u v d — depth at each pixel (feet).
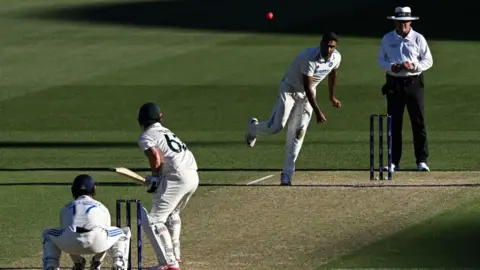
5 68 327.88
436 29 388.57
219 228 151.64
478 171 188.75
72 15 436.76
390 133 180.04
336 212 158.61
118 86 297.12
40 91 291.79
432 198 165.78
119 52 353.51
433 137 227.20
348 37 376.07
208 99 278.46
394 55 188.14
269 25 404.77
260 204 164.96
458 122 244.22
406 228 148.87
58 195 175.52
